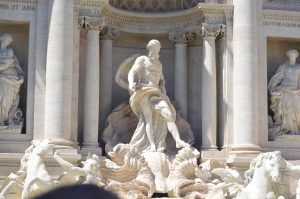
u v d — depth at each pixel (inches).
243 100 1063.6
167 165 991.6
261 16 1127.0
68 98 1002.7
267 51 1170.0
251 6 1089.4
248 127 1055.6
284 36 1138.7
